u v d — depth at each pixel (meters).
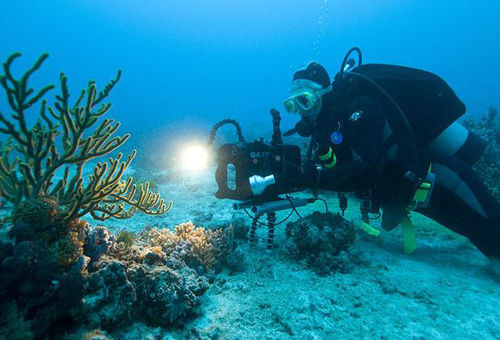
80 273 1.90
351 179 3.17
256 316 2.50
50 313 1.79
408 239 3.60
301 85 3.46
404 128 3.06
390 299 2.76
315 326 2.37
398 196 3.17
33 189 2.22
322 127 3.51
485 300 2.72
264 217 5.26
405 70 3.54
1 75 1.67
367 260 3.48
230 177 8.20
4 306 1.67
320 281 3.10
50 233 2.07
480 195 3.21
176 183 8.41
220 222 4.54
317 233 3.46
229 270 3.43
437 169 3.41
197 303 2.52
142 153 17.05
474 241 3.36
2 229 2.00
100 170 2.40
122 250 2.69
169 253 3.25
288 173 3.20
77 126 2.21
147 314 2.29
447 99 3.30
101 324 1.96
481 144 3.66
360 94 3.29
